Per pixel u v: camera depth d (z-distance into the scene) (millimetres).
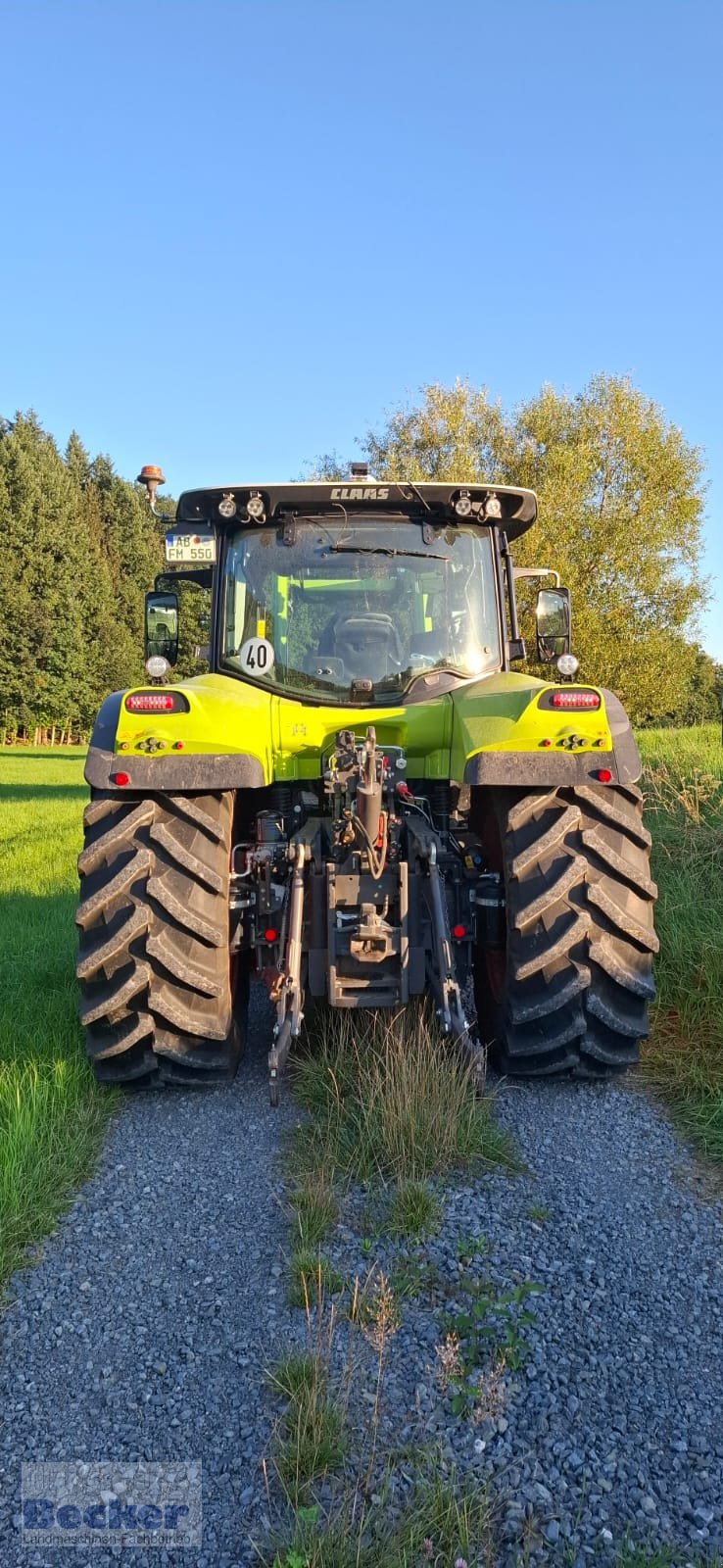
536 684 3686
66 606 52031
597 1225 2623
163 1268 2502
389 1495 1760
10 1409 2039
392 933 3285
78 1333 2266
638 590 19422
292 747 3812
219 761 3396
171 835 3418
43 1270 2512
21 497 51781
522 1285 2277
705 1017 4051
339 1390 2008
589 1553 1650
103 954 3309
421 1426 1927
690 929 4582
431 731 3814
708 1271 2426
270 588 4109
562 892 3301
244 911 3734
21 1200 2754
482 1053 3250
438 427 20219
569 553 18828
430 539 4141
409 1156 2900
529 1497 1762
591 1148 3070
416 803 3883
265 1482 1814
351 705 3988
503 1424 1922
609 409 19516
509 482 19703
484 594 4191
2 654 50375
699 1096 3389
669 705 20328
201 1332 2252
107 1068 3482
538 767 3385
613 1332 2201
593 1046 3342
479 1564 1630
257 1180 2924
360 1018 3803
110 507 71438
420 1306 2301
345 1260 2480
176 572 4980
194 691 3551
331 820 3646
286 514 4102
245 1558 1675
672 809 6316
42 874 9172
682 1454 1854
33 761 34500
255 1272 2469
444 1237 2557
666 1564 1614
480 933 3650
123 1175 2982
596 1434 1906
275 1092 3082
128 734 3445
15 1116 3172
